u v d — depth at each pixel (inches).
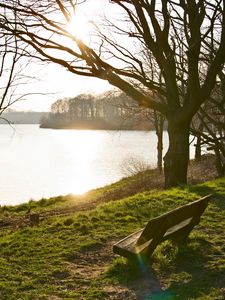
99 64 557.6
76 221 411.5
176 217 280.5
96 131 6628.9
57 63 521.3
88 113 5743.1
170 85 618.8
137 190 832.9
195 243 326.0
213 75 574.9
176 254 304.0
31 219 524.7
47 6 462.0
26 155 2920.8
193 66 561.6
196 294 240.7
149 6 566.9
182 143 620.7
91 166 2190.0
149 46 607.2
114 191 911.7
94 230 387.2
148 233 259.8
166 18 600.4
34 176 1855.3
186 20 622.8
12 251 332.8
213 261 296.2
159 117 1171.3
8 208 884.6
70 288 264.5
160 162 1155.3
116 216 430.3
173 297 240.4
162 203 476.7
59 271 291.4
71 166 2230.6
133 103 1051.3
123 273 280.4
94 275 285.7
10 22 432.8
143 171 1232.2
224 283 256.2
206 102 877.8
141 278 272.8
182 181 623.8
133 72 613.9
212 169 965.2
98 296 249.6
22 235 376.8
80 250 334.6
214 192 530.3
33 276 283.3
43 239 362.3
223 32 559.2
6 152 3157.0
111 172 1929.1
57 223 407.8
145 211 442.0
